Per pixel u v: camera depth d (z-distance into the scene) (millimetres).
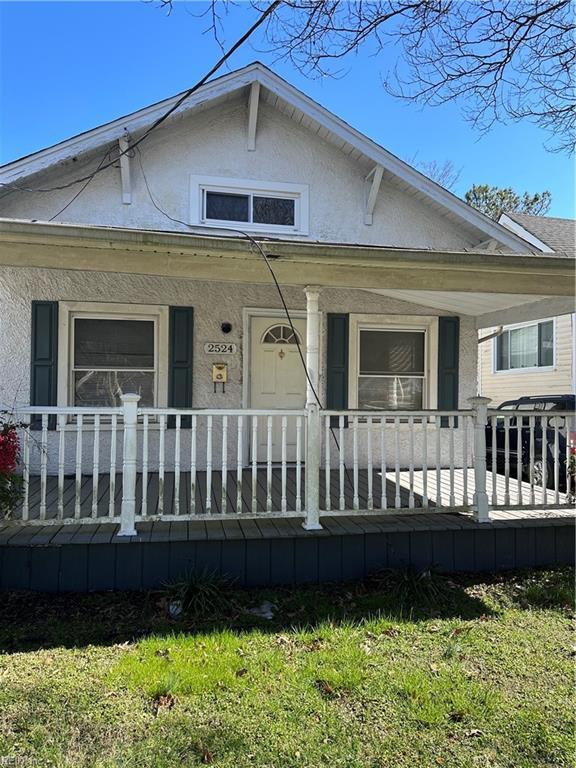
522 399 8797
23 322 6531
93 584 4016
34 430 6508
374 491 6043
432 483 6680
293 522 4672
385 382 7625
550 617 3742
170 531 4297
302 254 4121
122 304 6746
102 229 3748
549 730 2426
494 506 4836
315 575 4324
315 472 4445
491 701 2646
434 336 7617
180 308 6891
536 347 11914
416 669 2973
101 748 2258
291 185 7109
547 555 4766
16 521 4051
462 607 3910
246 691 2719
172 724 2430
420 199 7449
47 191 6289
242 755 2223
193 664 2963
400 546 4488
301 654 3127
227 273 4383
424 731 2408
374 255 4195
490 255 4355
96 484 4125
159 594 3934
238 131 6973
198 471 6941
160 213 6684
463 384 7754
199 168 6832
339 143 7141
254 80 6621
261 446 7250
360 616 3707
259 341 7254
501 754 2256
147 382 6922
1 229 3637
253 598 3990
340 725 2439
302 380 7344
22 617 3592
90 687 2730
